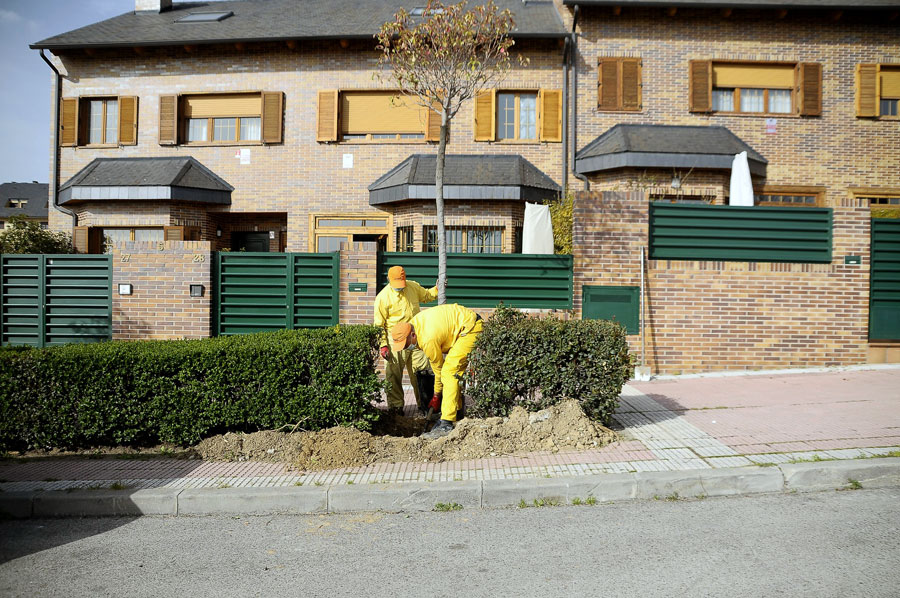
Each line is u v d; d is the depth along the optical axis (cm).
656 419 627
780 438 541
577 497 454
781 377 836
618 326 596
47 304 915
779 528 390
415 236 1365
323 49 1497
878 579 319
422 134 1494
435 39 857
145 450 570
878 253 909
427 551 376
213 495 456
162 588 338
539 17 1545
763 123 1447
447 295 905
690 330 895
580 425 548
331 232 1491
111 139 1567
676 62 1455
